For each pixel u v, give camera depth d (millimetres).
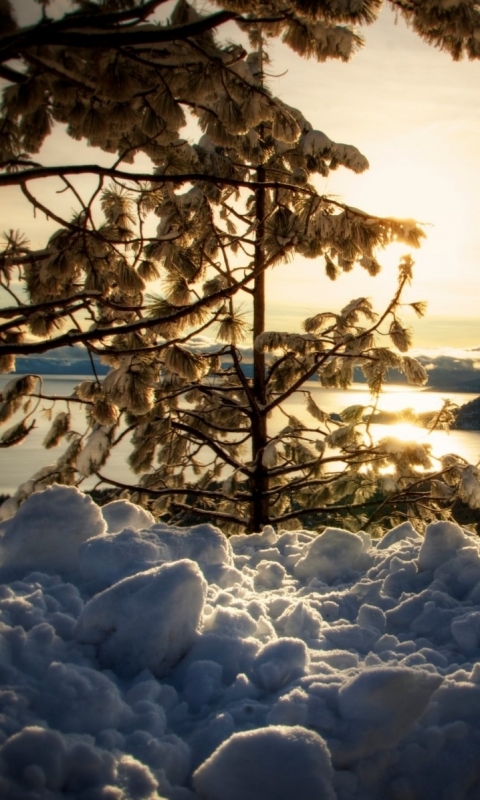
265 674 2750
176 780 2234
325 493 11672
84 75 3887
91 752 2094
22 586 3469
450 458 10414
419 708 2416
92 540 3885
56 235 5527
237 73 4348
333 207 5492
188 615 3025
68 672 2518
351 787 2246
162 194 6324
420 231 5406
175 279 7199
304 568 4789
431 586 4062
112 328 4668
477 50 3465
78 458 9781
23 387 8188
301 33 3648
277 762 2055
